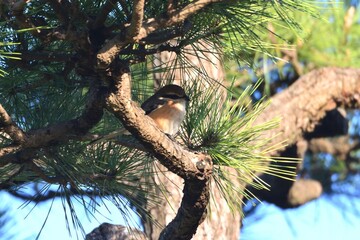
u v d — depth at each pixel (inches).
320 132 716.7
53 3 311.1
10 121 330.6
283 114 631.2
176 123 428.5
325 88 656.4
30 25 305.1
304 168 755.4
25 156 356.5
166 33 332.2
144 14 327.9
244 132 368.5
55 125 344.2
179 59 370.6
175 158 342.0
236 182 440.1
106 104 320.8
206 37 350.0
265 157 366.9
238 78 626.8
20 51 333.7
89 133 353.4
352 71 668.1
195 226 376.8
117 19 334.0
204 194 359.6
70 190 390.0
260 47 345.7
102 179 379.2
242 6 322.3
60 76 352.8
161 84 447.2
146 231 514.9
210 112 394.3
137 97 405.1
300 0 323.0
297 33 345.1
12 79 344.2
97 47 316.8
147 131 330.3
